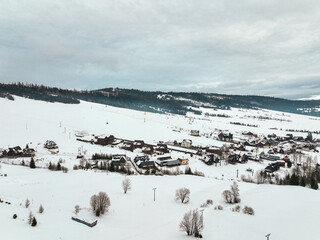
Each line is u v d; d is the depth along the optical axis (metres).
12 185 84.38
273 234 55.25
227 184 107.44
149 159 149.25
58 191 82.56
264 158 188.75
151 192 90.00
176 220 65.69
